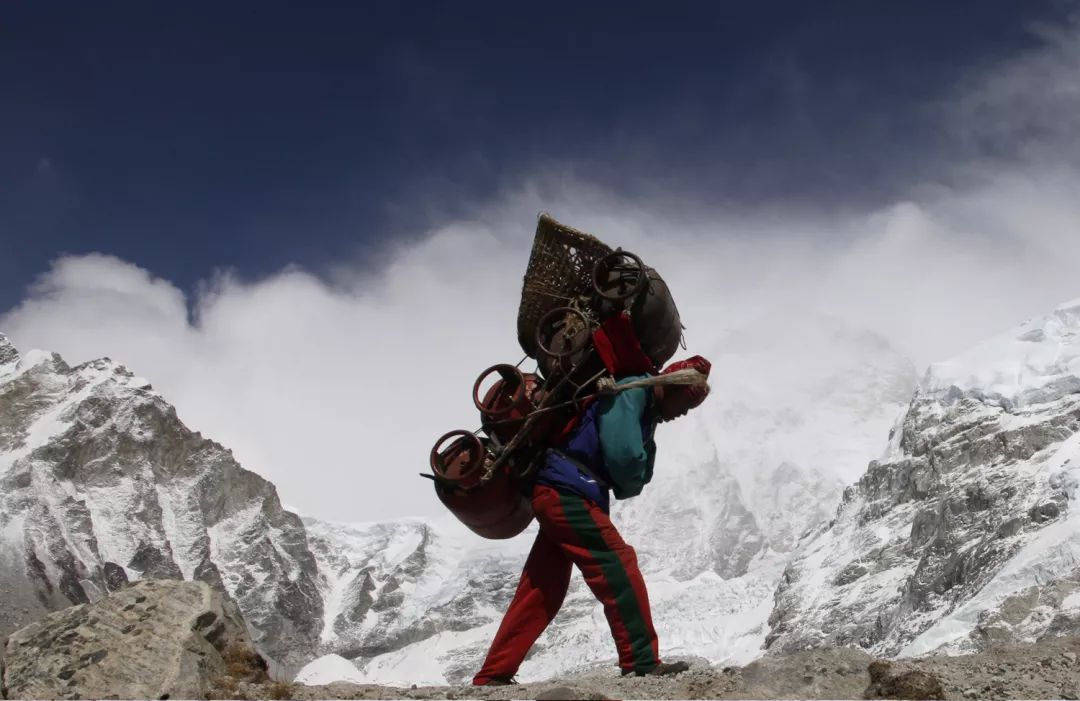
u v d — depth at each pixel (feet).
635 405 38.11
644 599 38.32
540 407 38.52
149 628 37.76
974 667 40.96
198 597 39.24
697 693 36.58
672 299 39.73
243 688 37.52
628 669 38.42
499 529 39.52
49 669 36.22
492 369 39.68
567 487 37.99
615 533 38.42
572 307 39.09
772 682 37.68
